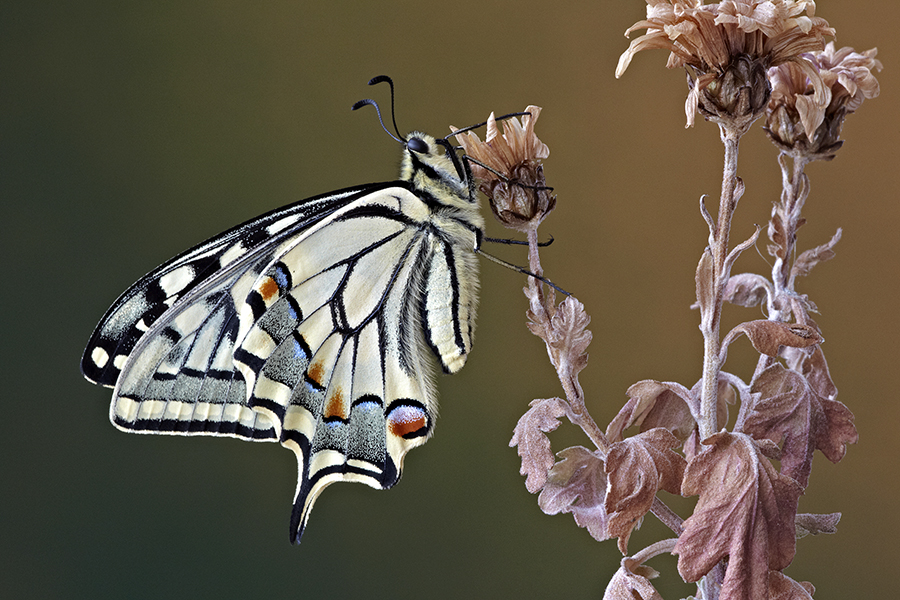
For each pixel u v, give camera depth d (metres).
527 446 0.56
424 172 0.58
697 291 0.56
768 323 0.55
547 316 0.56
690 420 0.56
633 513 0.56
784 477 0.55
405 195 0.58
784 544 0.55
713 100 0.55
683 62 0.56
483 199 0.58
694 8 0.55
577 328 0.56
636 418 0.56
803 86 0.56
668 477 0.56
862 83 0.56
